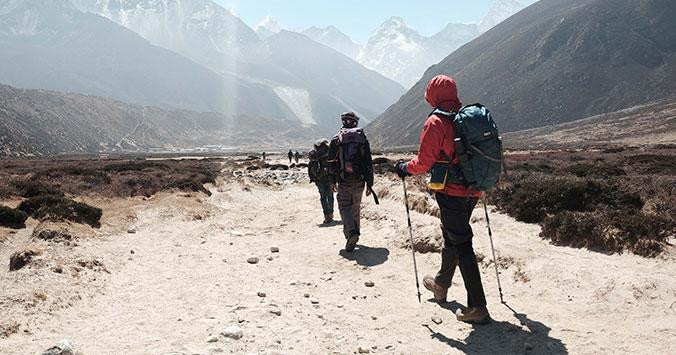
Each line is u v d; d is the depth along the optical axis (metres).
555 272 7.00
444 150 5.48
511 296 6.65
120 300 6.88
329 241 10.70
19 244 10.59
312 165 12.98
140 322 5.94
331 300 6.81
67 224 10.84
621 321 5.50
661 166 24.95
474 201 5.77
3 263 8.94
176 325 5.81
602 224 9.08
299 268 8.56
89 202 15.50
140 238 11.38
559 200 11.55
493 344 5.17
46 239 9.64
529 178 16.48
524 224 11.17
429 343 5.29
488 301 6.51
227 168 51.25
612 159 36.41
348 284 7.53
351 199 9.52
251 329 5.62
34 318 5.87
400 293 7.01
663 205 10.95
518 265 7.50
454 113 5.53
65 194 16.80
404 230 9.87
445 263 6.22
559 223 9.60
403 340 5.38
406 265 8.36
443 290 6.36
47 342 5.22
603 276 6.66
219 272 8.35
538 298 6.48
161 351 4.99
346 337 5.46
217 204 17.70
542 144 148.12
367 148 9.37
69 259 8.17
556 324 5.57
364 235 10.91
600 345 4.97
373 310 6.37
